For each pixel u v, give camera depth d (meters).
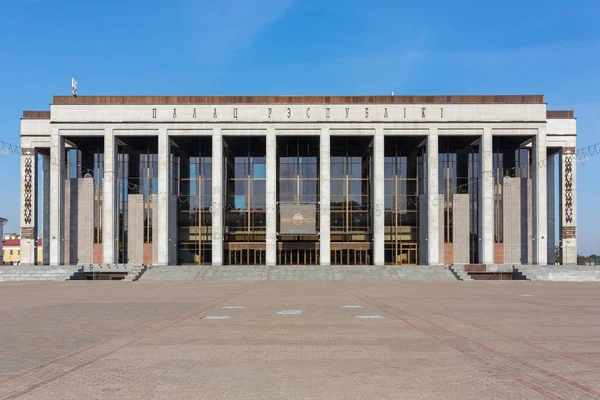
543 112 56.88
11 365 10.28
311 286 38.00
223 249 59.16
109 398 7.95
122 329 15.20
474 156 60.25
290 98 57.31
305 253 60.28
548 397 7.91
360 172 61.38
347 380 9.01
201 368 9.96
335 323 16.45
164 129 57.06
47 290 33.59
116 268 50.22
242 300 25.28
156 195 60.06
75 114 57.25
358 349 11.91
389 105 57.16
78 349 11.98
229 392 8.27
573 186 62.94
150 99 57.41
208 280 47.88
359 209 60.81
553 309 20.89
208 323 16.52
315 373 9.53
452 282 43.69
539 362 10.45
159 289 34.47
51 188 57.19
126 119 57.16
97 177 60.47
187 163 61.38
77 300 25.52
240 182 60.81
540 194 56.53
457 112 57.06
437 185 56.66
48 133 63.66
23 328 15.45
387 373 9.52
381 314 19.00
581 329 15.07
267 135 57.00
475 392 8.21
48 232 64.94
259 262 59.91
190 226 60.69
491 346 12.25
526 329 15.05
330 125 57.06
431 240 56.50
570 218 62.62
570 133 63.34
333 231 60.44
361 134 57.00
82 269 49.19
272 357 11.00
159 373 9.55
